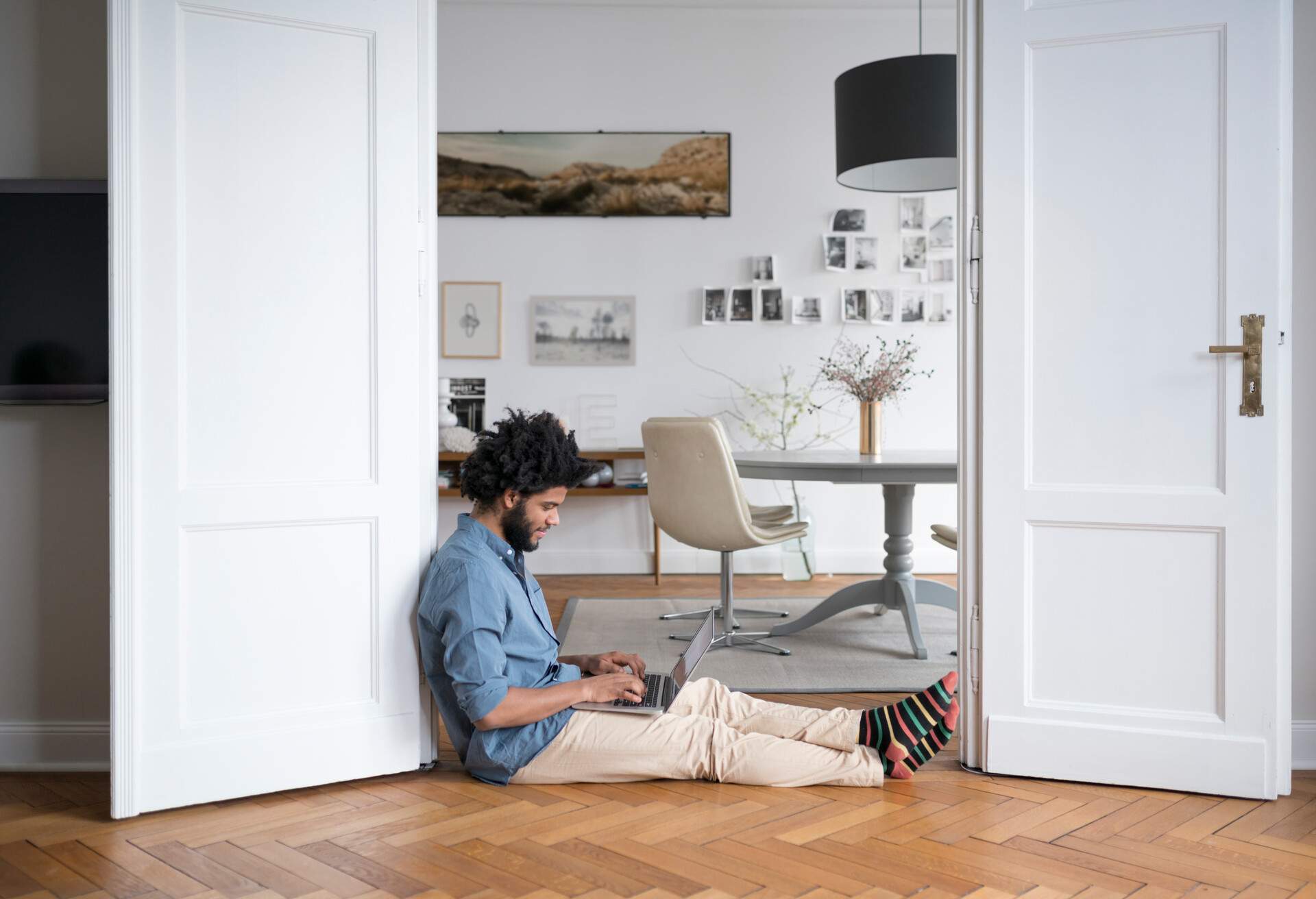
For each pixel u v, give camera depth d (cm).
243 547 227
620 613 463
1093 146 237
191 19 223
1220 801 227
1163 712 234
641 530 588
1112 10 234
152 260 219
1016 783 239
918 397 584
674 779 237
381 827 210
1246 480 227
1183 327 232
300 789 234
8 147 252
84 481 253
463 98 577
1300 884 182
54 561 253
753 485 587
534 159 578
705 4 573
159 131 220
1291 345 250
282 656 231
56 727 253
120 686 216
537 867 188
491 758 229
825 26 579
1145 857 194
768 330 582
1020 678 242
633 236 580
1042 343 241
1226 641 229
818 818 213
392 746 241
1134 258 235
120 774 216
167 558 220
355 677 238
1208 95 229
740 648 387
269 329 230
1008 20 241
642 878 183
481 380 579
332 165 237
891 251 582
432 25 248
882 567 588
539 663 235
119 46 215
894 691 327
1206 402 230
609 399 581
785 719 242
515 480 225
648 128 579
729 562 399
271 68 230
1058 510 239
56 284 245
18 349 245
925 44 578
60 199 245
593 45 579
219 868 190
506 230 579
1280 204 225
